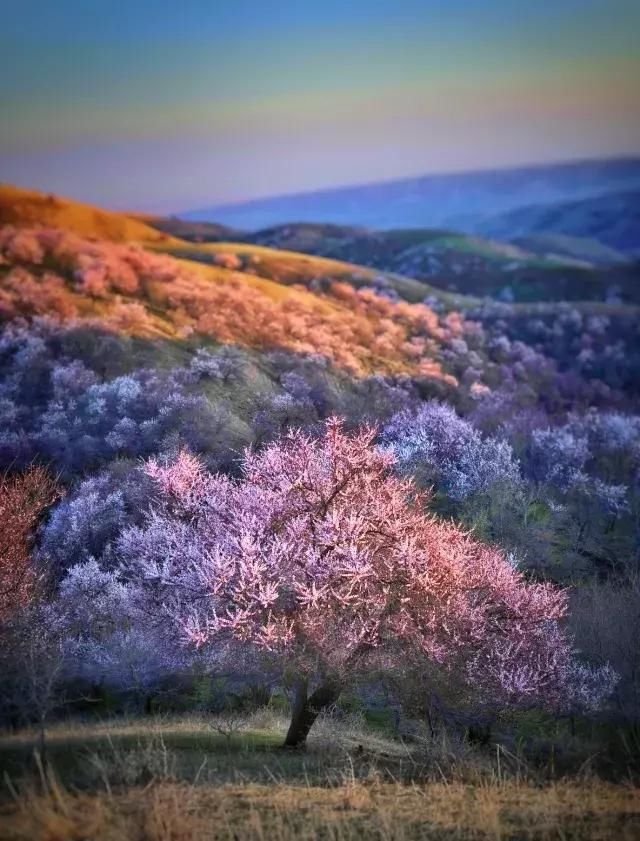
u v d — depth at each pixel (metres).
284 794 13.24
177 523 21.12
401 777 15.71
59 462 64.50
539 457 79.94
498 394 104.62
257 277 130.25
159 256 125.12
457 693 20.36
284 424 69.69
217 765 15.43
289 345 104.56
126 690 28.00
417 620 18.58
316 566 17.94
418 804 13.35
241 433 67.69
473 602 20.95
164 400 70.38
